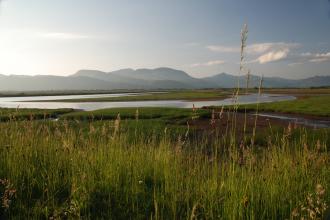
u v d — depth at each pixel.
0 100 122.19
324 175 7.68
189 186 7.20
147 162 8.84
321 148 11.83
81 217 5.97
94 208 6.45
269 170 7.59
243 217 5.93
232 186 6.50
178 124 31.34
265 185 6.83
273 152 9.02
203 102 83.62
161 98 110.62
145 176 8.05
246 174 7.09
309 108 49.44
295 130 19.42
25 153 8.30
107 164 8.01
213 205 6.25
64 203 6.39
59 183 7.24
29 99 131.00
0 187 6.77
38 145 9.12
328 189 6.92
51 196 6.55
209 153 9.91
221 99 98.19
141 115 39.12
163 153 9.35
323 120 37.78
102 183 7.26
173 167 8.20
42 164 7.91
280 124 32.53
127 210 6.37
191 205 6.55
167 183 7.23
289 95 124.44
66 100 110.38
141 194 7.09
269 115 43.66
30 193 6.64
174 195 6.61
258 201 6.23
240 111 48.66
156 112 41.72
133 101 98.44
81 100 107.88
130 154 9.10
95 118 38.41
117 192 7.09
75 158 8.31
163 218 6.05
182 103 81.44
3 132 10.18
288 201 6.44
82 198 6.42
